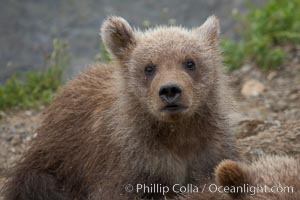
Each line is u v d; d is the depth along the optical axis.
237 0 24.81
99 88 14.35
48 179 14.37
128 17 24.36
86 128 14.07
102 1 25.34
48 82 20.00
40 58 22.50
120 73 13.67
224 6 24.64
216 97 13.47
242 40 21.70
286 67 20.12
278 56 20.19
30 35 23.75
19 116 18.69
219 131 13.51
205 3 24.97
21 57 22.58
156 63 13.01
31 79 20.19
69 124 14.42
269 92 19.02
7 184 14.94
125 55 13.66
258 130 16.12
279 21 21.36
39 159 14.67
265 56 20.31
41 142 14.75
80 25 24.11
